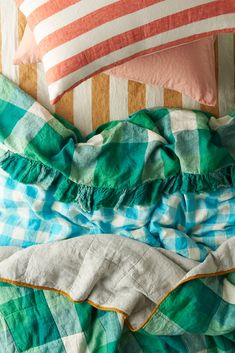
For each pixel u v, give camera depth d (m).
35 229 1.09
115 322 0.99
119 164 1.07
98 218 1.07
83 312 1.01
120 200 1.06
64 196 1.07
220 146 1.09
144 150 1.08
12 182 1.09
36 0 0.90
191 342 1.02
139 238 1.06
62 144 1.08
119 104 1.12
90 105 1.12
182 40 0.91
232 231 1.08
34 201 1.07
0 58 1.11
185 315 0.98
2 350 0.99
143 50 0.91
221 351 1.01
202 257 1.04
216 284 1.01
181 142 1.07
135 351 1.02
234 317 0.98
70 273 1.02
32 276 1.01
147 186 1.07
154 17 0.87
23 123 1.08
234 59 1.13
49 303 1.02
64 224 1.08
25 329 1.00
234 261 1.03
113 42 0.88
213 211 1.08
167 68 1.02
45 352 0.99
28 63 1.07
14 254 1.04
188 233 1.09
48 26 0.88
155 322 0.99
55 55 0.88
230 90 1.13
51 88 0.90
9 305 1.01
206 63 1.04
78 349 0.99
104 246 1.02
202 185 1.05
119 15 0.87
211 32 0.91
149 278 1.01
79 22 0.87
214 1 0.88
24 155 1.06
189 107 1.13
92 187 1.06
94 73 0.91
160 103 1.13
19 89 1.10
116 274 1.02
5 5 1.12
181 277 1.01
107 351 0.97
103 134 1.09
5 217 1.10
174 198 1.07
